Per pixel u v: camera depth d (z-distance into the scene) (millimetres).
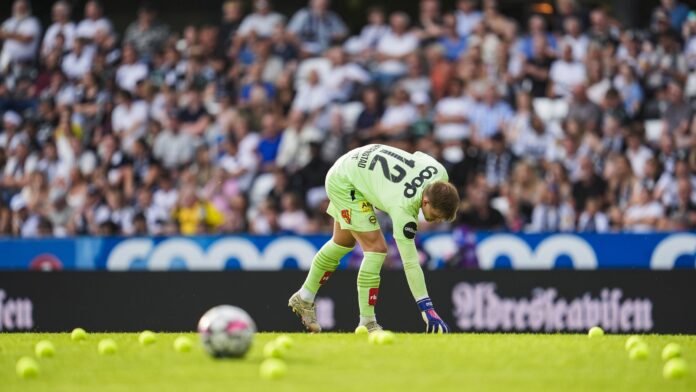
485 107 56469
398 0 66625
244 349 22031
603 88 56719
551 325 43844
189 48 61438
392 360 21984
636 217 51562
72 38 63344
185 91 59875
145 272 46344
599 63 57375
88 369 20672
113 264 47375
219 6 67125
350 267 45156
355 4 66625
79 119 60094
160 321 46031
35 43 64125
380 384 18547
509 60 58031
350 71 59625
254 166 56406
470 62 58000
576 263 44688
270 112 58531
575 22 58656
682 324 43344
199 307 45781
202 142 57875
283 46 61062
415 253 27422
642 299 43594
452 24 60312
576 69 57656
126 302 46375
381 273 44562
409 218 26891
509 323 44000
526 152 54938
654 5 61875
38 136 60219
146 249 47188
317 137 57500
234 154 56938
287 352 23344
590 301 43812
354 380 19047
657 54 57688
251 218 54219
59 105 60781
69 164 58781
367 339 26781
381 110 57719
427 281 44406
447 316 44188
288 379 19125
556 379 19422
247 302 45375
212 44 61688
